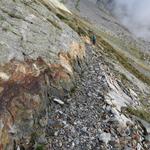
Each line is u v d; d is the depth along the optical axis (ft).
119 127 80.33
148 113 108.68
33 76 75.25
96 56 144.56
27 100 68.49
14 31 82.69
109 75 120.67
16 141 60.85
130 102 108.99
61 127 73.46
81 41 127.13
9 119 61.36
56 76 86.33
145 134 89.15
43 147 65.67
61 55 96.22
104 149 70.95
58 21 118.62
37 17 102.37
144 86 165.68
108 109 86.12
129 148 75.46
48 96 80.07
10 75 68.33
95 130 75.92
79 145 70.03
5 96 63.67
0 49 71.72
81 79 101.50
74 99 86.69
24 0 108.58
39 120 70.33
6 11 90.27
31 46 83.10
